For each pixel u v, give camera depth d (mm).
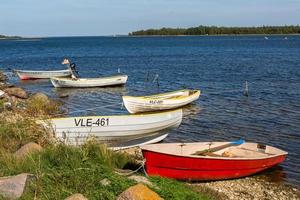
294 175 14023
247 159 13312
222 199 11195
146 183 9289
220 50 97812
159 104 24953
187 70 51094
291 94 30719
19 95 29016
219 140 18391
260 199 11883
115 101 29250
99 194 8297
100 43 174000
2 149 10867
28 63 67750
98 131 14961
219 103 27609
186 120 22344
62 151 10391
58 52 102312
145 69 53688
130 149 15914
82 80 35969
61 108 25547
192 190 10430
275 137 18891
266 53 82312
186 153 13836
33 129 12961
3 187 8320
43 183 8641
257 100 28484
